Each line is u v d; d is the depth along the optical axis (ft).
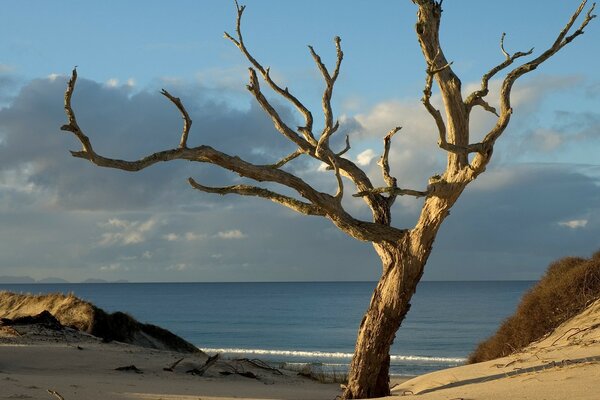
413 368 132.26
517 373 35.99
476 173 35.55
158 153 34.94
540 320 61.16
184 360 64.69
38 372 51.24
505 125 35.29
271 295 617.62
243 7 40.27
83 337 77.87
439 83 35.73
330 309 367.66
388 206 39.52
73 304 92.17
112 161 33.40
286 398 45.09
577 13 35.73
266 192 38.52
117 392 39.29
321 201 37.45
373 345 38.75
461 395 30.73
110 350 67.41
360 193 37.76
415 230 37.47
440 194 36.19
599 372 30.68
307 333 228.43
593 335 46.03
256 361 85.51
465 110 35.83
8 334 74.33
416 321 260.83
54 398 34.06
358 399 38.99
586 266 61.36
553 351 43.29
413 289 38.19
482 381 36.37
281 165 40.75
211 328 253.03
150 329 93.91
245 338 213.66
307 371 76.13
